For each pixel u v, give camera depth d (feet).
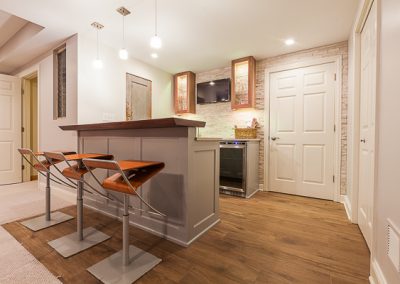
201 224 6.31
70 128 8.08
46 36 9.34
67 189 9.60
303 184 10.64
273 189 11.50
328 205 9.20
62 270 4.59
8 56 11.43
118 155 7.43
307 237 6.20
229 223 7.21
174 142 5.96
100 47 9.95
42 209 8.36
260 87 11.91
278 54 11.22
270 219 7.57
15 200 9.53
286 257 5.17
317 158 10.30
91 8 7.39
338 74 9.73
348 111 9.07
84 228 6.68
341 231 6.60
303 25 8.45
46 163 7.08
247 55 11.49
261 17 7.93
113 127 6.70
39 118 11.44
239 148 10.48
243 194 10.35
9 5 7.18
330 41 9.73
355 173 7.16
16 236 6.10
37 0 6.93
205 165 6.55
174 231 5.93
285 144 11.14
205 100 14.02
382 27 4.00
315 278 4.41
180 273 4.55
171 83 14.89
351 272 4.60
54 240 5.84
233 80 12.10
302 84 10.67
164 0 6.96
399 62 3.28
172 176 6.01
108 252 5.33
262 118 11.84
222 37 9.48
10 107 12.94
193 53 11.28
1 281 4.25
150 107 13.06
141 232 6.47
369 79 5.82
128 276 4.39
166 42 10.01
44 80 11.07
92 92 9.60
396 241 3.25
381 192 3.89
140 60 12.32
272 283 4.25
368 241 5.65
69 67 9.41
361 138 6.82
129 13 7.68
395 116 3.37
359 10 6.42
